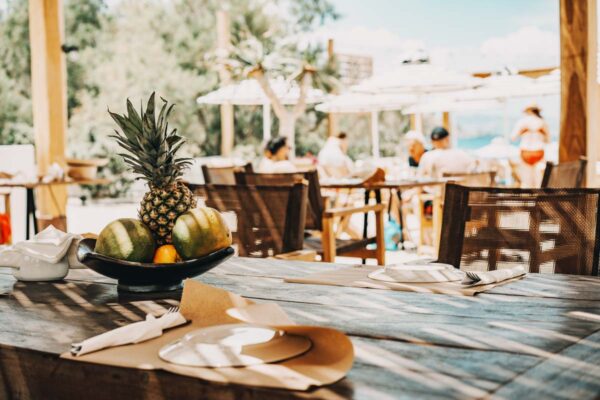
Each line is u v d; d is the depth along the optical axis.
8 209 7.25
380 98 10.73
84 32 19.00
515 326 1.21
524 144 9.47
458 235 2.32
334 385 0.90
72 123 18.36
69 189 17.12
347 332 1.20
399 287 1.61
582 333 1.15
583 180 3.44
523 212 2.24
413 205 7.80
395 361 1.01
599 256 2.12
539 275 1.77
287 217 3.13
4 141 18.77
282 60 8.84
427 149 10.28
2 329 1.30
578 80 4.82
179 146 1.73
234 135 19.12
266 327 1.11
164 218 1.69
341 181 6.25
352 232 7.29
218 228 1.67
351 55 16.12
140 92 18.72
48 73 7.83
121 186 17.69
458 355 1.03
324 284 1.71
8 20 18.58
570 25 4.82
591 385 0.87
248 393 0.90
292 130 8.77
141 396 1.01
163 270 1.62
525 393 0.85
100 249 1.63
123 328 1.15
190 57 19.14
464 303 1.43
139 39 19.06
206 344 1.06
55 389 1.11
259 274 1.91
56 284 1.82
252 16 18.70
